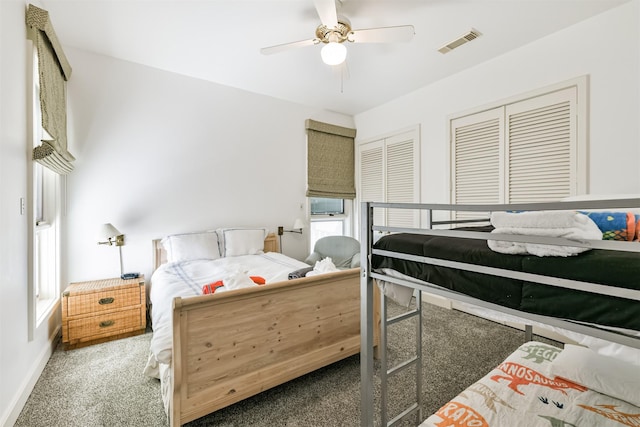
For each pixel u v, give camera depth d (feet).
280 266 9.37
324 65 9.65
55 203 8.07
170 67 9.95
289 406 5.38
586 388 4.09
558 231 2.44
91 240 8.96
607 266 2.19
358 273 6.64
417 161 11.60
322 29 6.33
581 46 7.29
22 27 5.67
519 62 8.47
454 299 3.22
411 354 7.23
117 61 9.36
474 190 9.77
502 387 4.19
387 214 13.08
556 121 7.81
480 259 3.01
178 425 4.42
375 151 13.79
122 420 5.02
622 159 6.77
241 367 5.10
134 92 9.67
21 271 5.48
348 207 15.33
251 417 5.09
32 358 6.01
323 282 6.13
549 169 7.97
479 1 6.52
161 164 10.23
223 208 11.61
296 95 12.44
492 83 9.14
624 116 6.71
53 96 6.81
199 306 4.63
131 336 8.38
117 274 9.35
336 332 6.38
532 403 3.82
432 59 9.12
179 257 9.61
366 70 9.91
